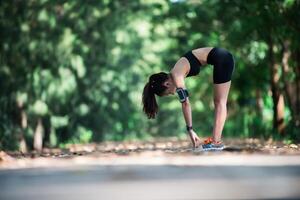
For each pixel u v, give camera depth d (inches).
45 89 1583.4
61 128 1887.3
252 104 1781.5
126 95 2247.8
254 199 232.1
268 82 1480.1
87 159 466.3
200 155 496.4
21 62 1521.9
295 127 1130.7
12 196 242.4
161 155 514.9
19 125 1545.3
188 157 465.7
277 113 1280.8
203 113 2348.7
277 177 302.4
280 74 1318.9
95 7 1716.3
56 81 1596.9
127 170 351.9
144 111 592.4
